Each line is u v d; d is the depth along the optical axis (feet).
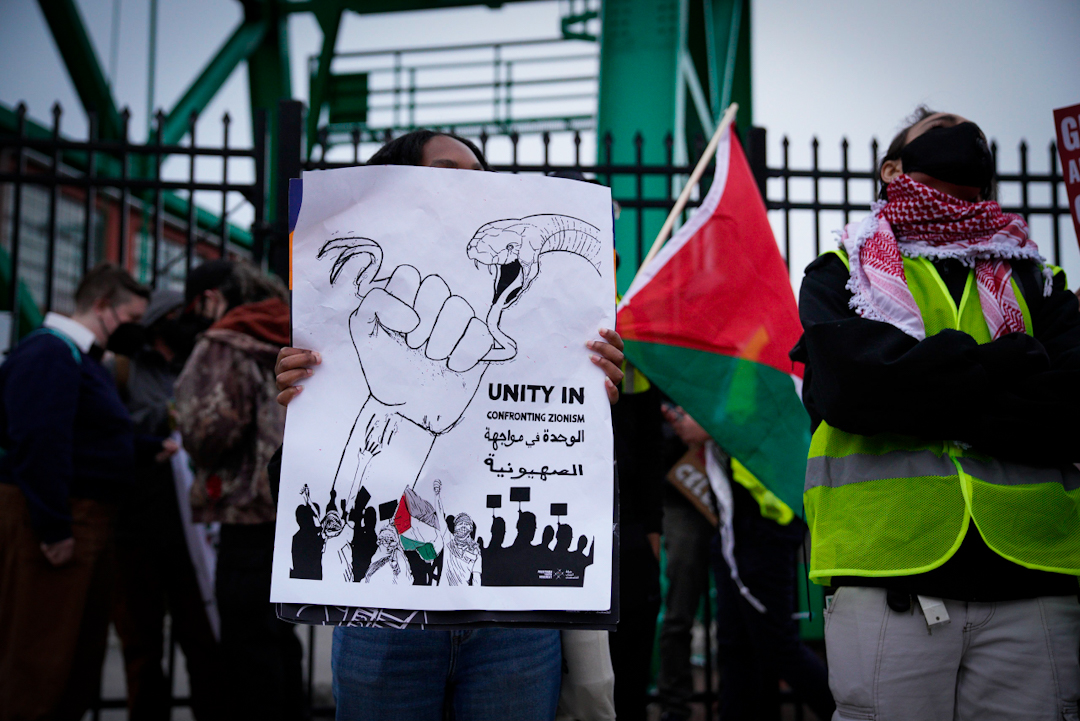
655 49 24.84
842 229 5.92
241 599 8.68
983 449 4.99
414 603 4.37
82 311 10.21
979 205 5.53
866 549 5.02
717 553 10.32
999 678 4.89
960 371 4.77
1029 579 4.91
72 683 9.50
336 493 4.47
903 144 6.08
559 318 4.74
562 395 4.68
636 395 7.97
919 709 4.96
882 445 5.20
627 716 7.54
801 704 10.49
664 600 12.73
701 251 8.66
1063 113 6.95
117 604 10.94
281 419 8.93
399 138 5.59
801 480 8.42
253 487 8.59
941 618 4.90
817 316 5.42
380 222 4.68
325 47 38.37
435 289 4.66
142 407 11.78
